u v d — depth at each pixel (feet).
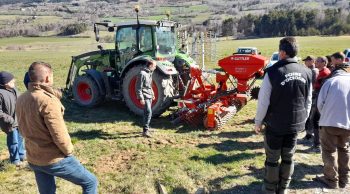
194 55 68.64
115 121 28.60
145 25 30.42
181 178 17.95
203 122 26.66
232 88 27.81
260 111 14.19
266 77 13.93
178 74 30.04
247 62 25.39
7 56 136.36
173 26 33.01
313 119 21.27
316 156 20.51
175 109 32.42
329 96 15.61
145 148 22.33
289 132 14.06
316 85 20.98
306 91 13.97
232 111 27.12
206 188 17.03
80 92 33.45
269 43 166.61
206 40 77.82
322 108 16.01
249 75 25.54
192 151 21.59
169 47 32.42
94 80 32.09
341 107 15.40
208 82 30.48
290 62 13.78
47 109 11.28
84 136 24.89
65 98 36.86
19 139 19.95
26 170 19.25
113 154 21.48
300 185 16.92
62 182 17.67
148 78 24.18
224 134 24.97
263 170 18.79
